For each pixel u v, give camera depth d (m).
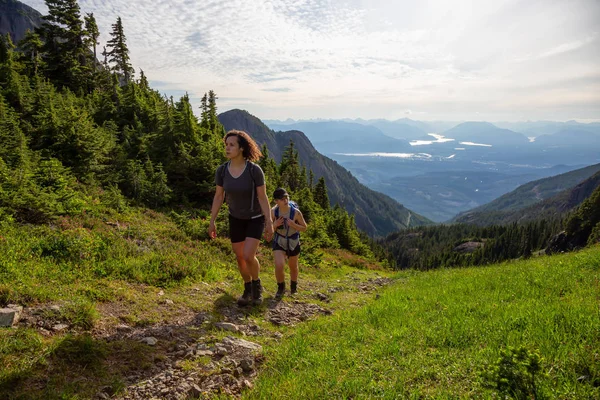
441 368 3.48
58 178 12.31
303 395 3.20
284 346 4.62
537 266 10.53
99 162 18.23
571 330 3.97
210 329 5.04
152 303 5.64
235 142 5.28
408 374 3.42
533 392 2.80
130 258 7.30
